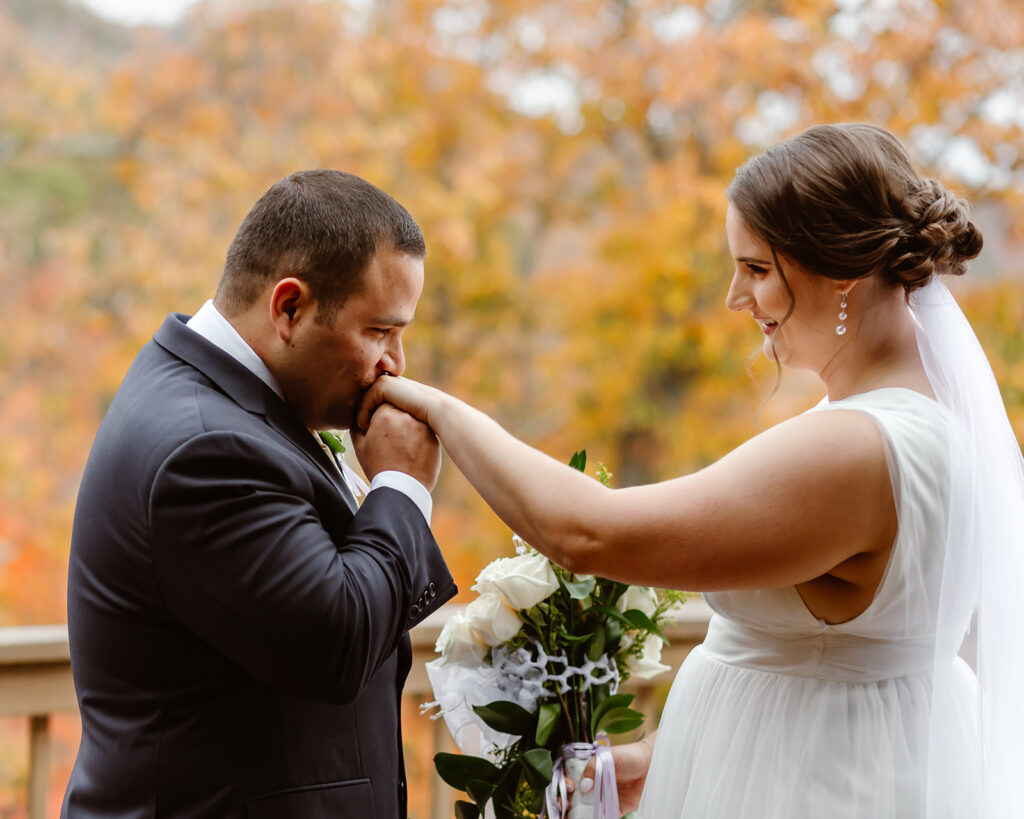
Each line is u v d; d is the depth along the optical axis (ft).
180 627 4.95
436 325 24.71
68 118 24.72
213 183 23.53
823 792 5.15
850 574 5.06
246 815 4.90
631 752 6.39
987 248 22.56
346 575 4.87
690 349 23.32
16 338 23.25
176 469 4.76
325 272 5.22
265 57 24.34
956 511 5.00
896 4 22.16
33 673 7.18
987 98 22.00
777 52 22.39
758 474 4.78
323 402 5.56
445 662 6.01
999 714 5.21
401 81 24.84
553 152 25.30
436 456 5.56
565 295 24.66
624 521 4.82
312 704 5.13
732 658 5.69
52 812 18.06
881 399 5.14
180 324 5.41
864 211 5.00
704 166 24.16
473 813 6.07
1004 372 21.50
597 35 24.75
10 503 21.95
